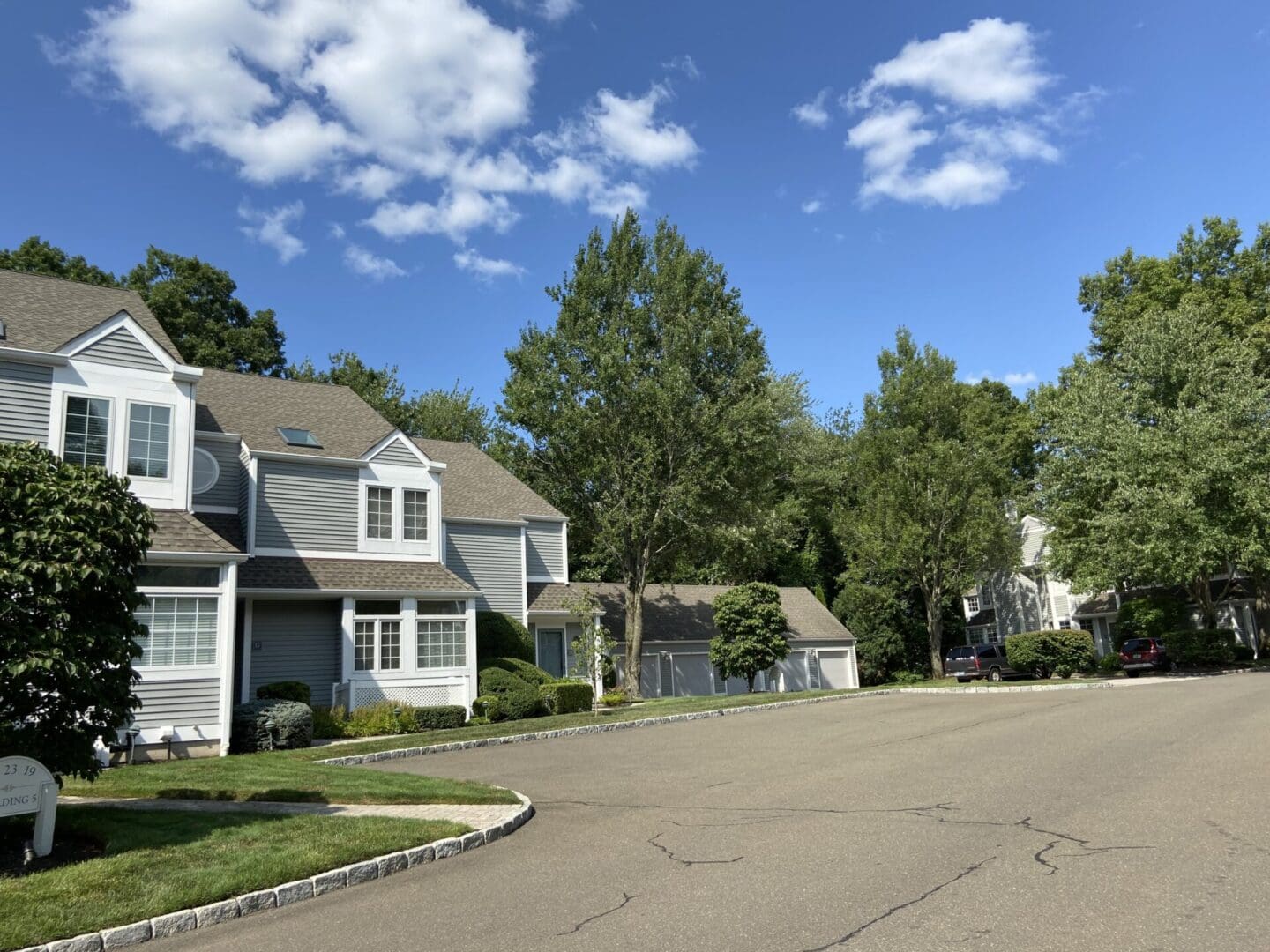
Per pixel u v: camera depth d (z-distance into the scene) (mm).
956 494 43625
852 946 5309
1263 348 40969
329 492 23297
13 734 8266
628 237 33094
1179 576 33750
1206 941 5023
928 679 45750
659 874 7316
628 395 31000
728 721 21250
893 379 45969
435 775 14109
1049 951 5012
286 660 21281
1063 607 51344
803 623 43031
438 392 57406
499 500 31016
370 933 6281
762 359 33125
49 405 17141
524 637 27531
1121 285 47469
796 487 53531
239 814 9812
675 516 31328
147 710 16422
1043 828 8008
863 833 8312
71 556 8281
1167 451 34094
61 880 7160
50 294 19578
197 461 22000
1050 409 39812
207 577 17547
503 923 6289
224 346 49250
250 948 6105
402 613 22516
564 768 14375
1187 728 14336
